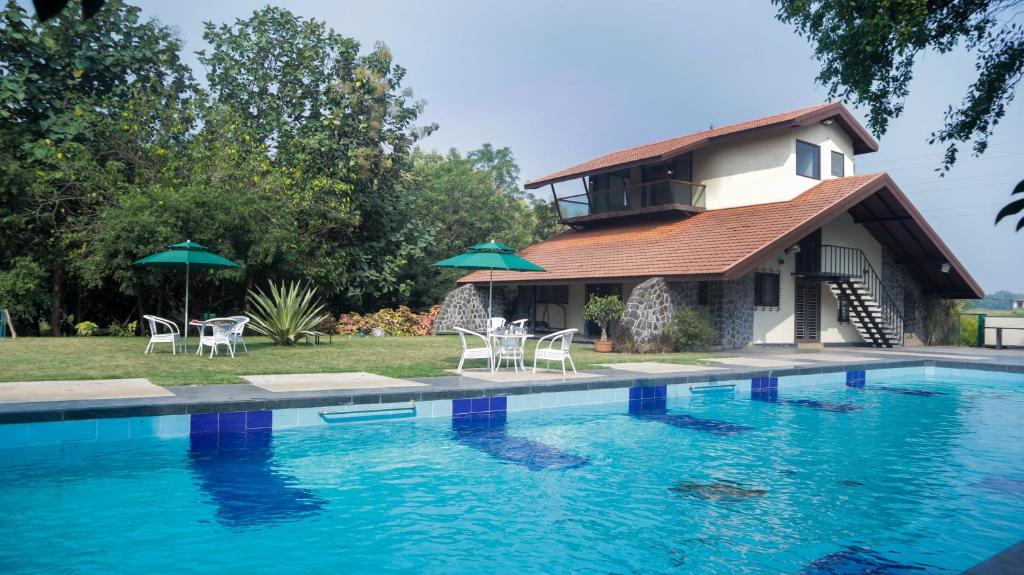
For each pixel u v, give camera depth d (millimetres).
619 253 22609
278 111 25203
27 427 6305
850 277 21766
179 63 25062
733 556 4164
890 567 4012
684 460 6805
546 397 9594
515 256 13039
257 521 4691
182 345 14633
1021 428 8797
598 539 4457
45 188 18828
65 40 21531
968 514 5078
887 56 11125
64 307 21484
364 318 24625
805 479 6090
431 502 5219
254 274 21391
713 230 21172
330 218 23656
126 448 6492
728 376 11750
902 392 12656
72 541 4211
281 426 7555
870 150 24641
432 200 33469
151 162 21594
